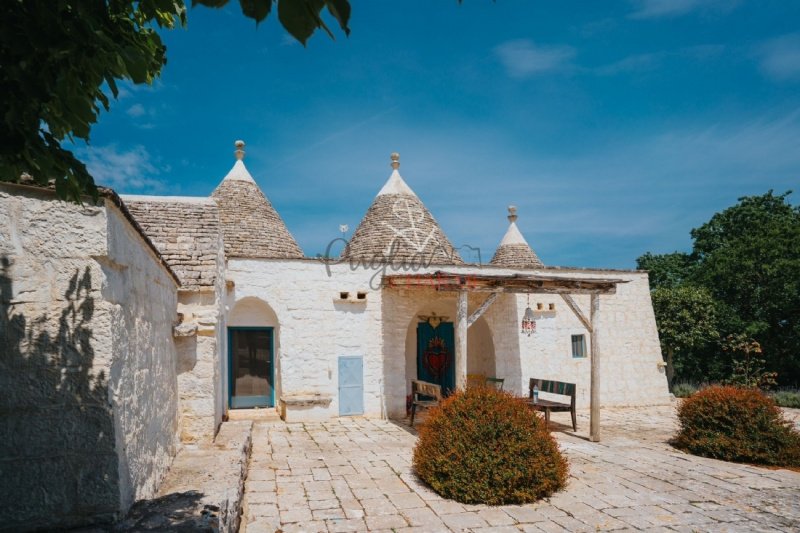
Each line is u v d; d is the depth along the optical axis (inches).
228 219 505.7
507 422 251.0
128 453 152.5
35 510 130.7
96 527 134.9
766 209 962.1
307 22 67.4
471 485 237.3
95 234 137.6
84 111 103.6
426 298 497.7
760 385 735.7
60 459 133.2
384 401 468.1
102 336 137.3
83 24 90.7
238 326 456.4
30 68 93.2
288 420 436.1
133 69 102.3
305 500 237.5
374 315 475.5
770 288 779.4
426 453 258.1
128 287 161.2
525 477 240.7
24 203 134.2
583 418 497.4
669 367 762.2
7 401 130.1
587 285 401.4
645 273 608.1
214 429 299.1
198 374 286.2
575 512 229.3
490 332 532.7
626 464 316.8
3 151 94.3
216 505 158.7
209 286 299.9
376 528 207.0
